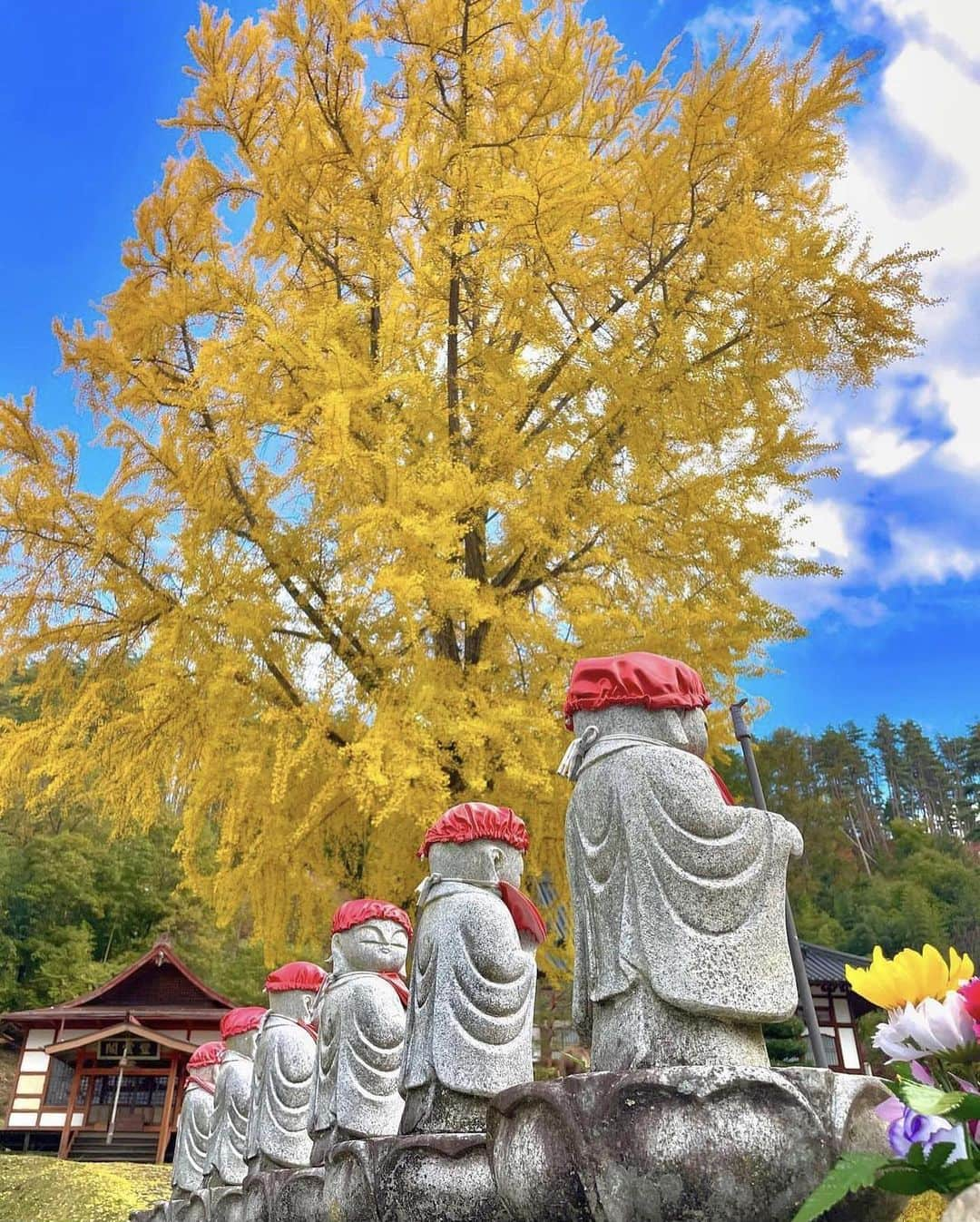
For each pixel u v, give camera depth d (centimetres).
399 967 442
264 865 826
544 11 962
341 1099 398
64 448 847
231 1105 591
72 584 838
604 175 882
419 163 915
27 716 2291
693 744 275
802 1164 195
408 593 662
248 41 920
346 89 937
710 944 235
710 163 851
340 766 768
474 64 952
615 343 830
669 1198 195
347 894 881
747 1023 233
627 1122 202
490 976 343
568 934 826
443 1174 299
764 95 841
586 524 817
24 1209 1161
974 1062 165
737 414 832
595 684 283
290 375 845
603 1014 249
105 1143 1966
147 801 878
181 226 925
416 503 736
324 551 864
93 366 841
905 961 175
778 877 247
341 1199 340
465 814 384
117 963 2720
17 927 2798
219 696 764
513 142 905
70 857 2803
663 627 775
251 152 953
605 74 1002
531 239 818
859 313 812
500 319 930
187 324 904
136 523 831
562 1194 213
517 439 809
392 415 855
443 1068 330
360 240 927
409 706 712
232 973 2655
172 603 846
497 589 831
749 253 805
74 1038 2053
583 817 269
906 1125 151
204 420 872
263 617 796
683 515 823
